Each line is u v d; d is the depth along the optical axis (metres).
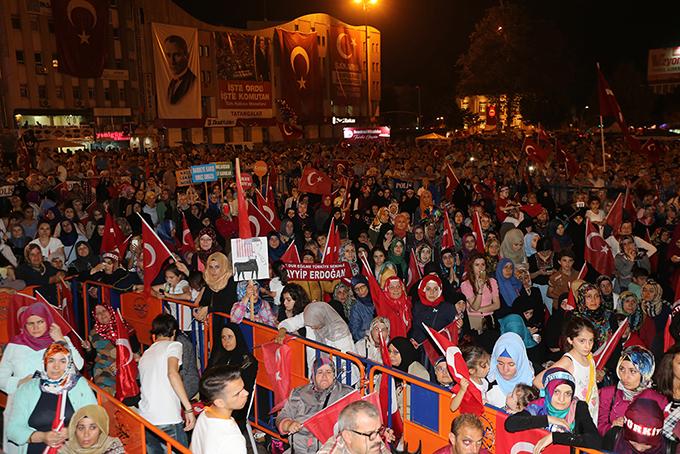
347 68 62.59
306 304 6.60
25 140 23.62
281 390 5.67
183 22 50.34
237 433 3.70
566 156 18.62
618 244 10.11
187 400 5.08
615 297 7.26
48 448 4.21
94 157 24.19
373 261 9.28
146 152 34.88
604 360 5.42
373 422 3.25
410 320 7.03
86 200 15.97
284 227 11.28
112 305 8.27
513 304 7.58
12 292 7.04
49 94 46.59
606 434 4.03
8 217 11.30
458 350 4.26
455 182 15.56
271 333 5.88
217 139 53.81
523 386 4.47
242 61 52.62
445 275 8.75
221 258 6.71
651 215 12.24
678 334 5.93
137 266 8.90
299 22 57.84
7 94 44.28
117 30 49.91
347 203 13.94
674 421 3.83
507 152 28.98
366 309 7.30
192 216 12.53
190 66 47.91
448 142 44.34
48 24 46.34
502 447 4.05
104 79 49.81
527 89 52.56
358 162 24.83
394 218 11.54
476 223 9.85
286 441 5.75
